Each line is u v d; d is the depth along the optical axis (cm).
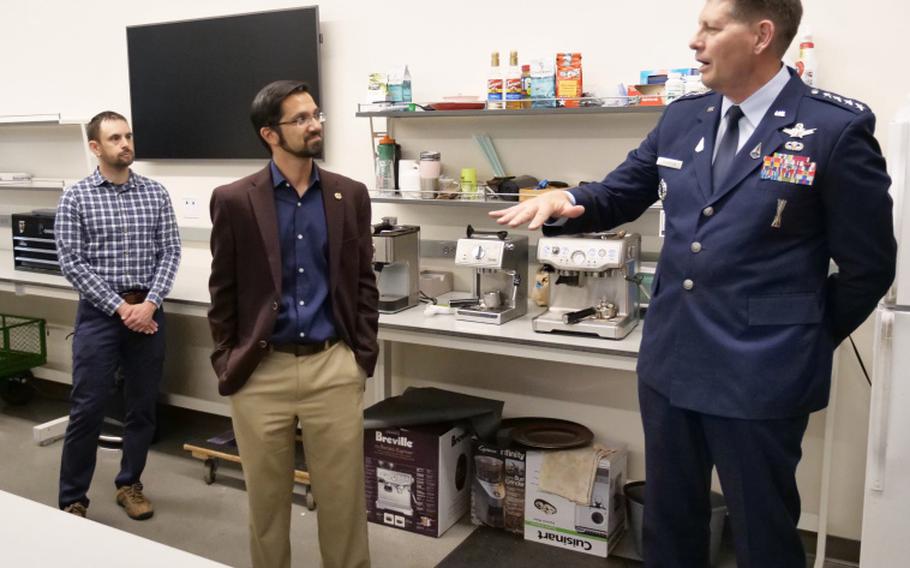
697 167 176
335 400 225
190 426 415
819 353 170
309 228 221
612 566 277
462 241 292
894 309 206
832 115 161
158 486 341
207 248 411
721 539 281
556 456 287
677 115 187
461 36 330
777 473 172
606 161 309
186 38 389
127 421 315
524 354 267
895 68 260
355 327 232
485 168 333
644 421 189
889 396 206
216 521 309
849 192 159
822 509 268
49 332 473
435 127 341
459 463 308
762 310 167
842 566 279
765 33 161
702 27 167
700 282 172
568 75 290
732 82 167
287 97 210
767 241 166
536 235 328
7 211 481
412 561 279
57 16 437
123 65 421
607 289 274
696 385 173
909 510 209
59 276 380
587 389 324
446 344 282
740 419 168
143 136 413
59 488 309
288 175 220
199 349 420
